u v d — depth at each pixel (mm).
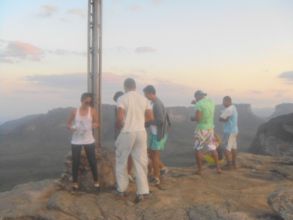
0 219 8211
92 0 9781
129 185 9492
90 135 8906
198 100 10625
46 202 8711
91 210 8242
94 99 9812
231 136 11719
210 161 11180
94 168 8945
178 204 8414
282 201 7766
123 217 8055
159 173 9766
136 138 8531
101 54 9891
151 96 9406
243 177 10828
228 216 7770
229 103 11750
